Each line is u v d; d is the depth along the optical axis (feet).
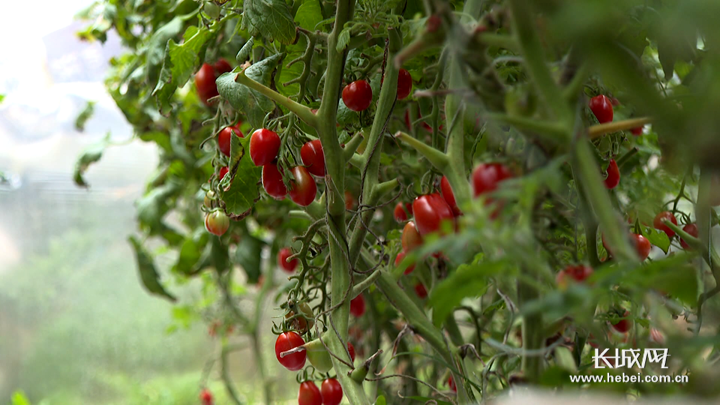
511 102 3.10
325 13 4.16
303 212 4.68
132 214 10.64
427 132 4.58
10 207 9.70
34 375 10.12
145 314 11.04
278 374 9.33
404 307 4.16
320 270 4.11
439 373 5.30
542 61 3.05
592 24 2.77
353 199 4.92
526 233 2.88
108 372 10.67
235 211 4.09
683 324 4.01
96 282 10.63
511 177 3.13
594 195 3.01
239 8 4.18
